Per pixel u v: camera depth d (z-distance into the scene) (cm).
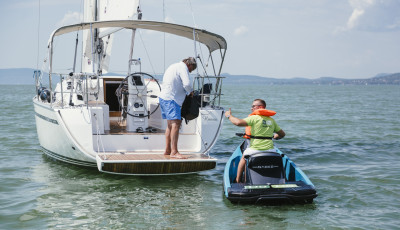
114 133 746
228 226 517
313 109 2748
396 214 563
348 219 543
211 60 848
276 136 665
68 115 721
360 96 5981
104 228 511
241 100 4097
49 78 750
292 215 557
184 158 682
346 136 1342
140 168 665
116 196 643
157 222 531
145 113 782
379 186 704
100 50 980
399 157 980
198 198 635
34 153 995
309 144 1170
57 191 669
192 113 704
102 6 966
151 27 803
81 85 814
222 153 1031
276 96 5669
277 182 601
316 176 780
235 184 609
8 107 2558
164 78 689
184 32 812
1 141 1165
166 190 679
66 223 529
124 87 800
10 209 582
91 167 805
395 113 2388
